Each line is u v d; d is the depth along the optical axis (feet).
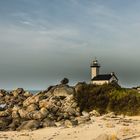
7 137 153.38
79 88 285.02
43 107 229.86
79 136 150.00
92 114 236.22
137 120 207.10
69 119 208.23
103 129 166.50
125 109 248.11
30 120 196.75
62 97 288.92
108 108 255.70
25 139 147.64
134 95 256.11
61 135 154.10
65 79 321.93
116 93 264.52
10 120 200.03
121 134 149.89
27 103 271.49
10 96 358.84
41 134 159.74
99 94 271.28
